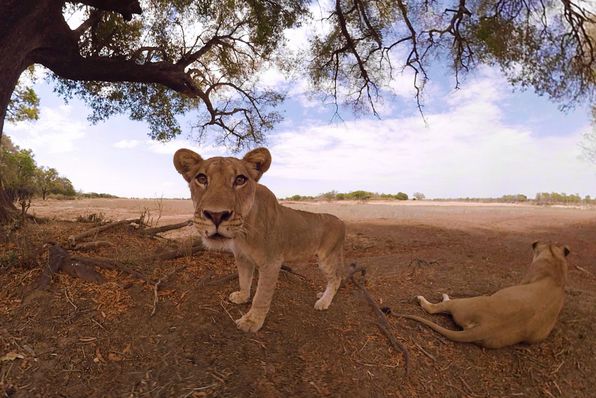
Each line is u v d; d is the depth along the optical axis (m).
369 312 1.49
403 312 1.54
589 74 4.35
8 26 2.19
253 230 1.14
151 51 3.98
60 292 1.33
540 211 5.84
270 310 1.37
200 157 1.11
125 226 2.08
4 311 1.25
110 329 1.20
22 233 1.79
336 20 4.41
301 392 1.07
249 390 1.03
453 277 1.94
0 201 2.08
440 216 4.95
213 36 4.27
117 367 1.08
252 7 3.79
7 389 1.00
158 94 4.59
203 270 1.62
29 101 5.97
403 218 4.66
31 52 2.63
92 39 3.75
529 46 4.15
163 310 1.29
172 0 3.70
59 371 1.06
